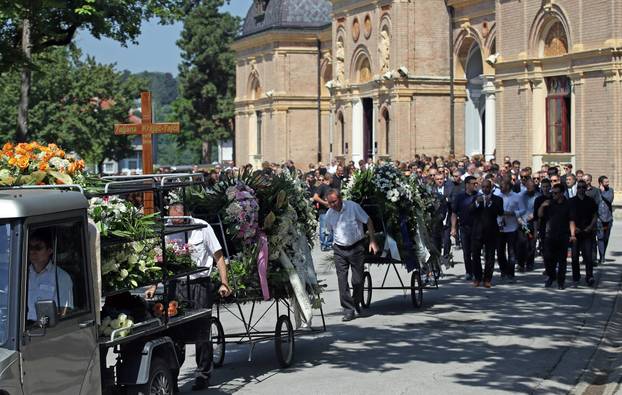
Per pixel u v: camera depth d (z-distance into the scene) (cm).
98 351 987
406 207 1930
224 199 1398
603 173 3894
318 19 7462
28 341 880
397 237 1928
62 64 5859
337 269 1822
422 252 1956
